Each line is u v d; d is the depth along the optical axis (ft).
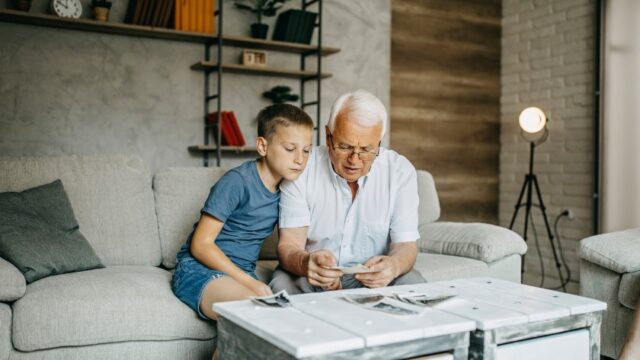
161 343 5.79
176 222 7.72
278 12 14.02
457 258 8.22
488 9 16.49
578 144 14.44
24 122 11.62
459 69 16.10
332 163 6.13
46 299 5.50
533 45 15.65
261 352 3.84
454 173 16.01
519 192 16.08
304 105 14.05
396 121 15.24
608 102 13.67
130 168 7.71
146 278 6.34
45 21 11.34
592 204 14.05
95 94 12.20
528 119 13.91
